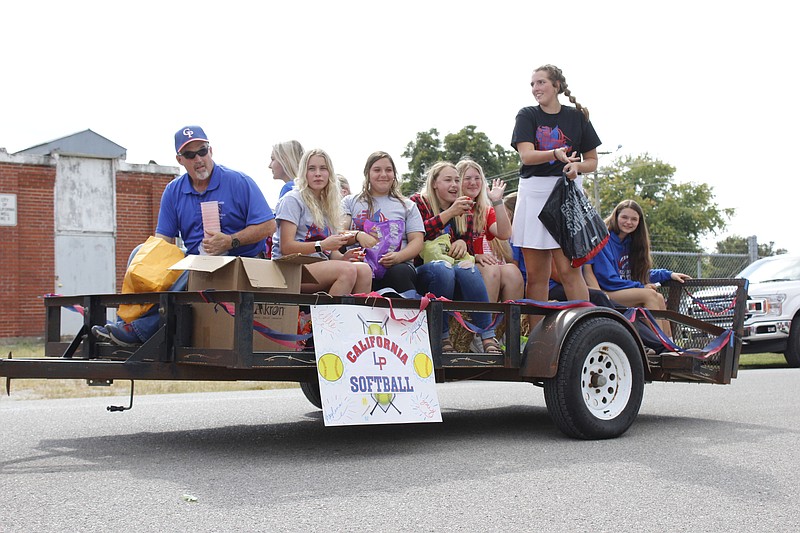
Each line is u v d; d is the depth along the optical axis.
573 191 6.28
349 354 4.79
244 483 4.13
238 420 6.53
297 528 3.33
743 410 7.19
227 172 5.51
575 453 5.03
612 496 3.92
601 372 5.66
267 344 4.71
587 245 6.23
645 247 7.45
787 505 3.79
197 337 4.72
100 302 5.09
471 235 6.26
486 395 8.48
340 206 5.70
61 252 19.53
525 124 6.32
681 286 7.29
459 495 3.91
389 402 4.88
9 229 18.94
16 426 6.09
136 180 20.30
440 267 5.73
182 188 5.59
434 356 5.16
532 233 6.38
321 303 4.75
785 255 14.21
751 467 4.62
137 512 3.55
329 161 5.59
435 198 6.20
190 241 5.60
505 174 34.56
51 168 19.42
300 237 5.55
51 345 5.46
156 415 6.76
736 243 64.75
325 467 4.56
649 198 67.31
